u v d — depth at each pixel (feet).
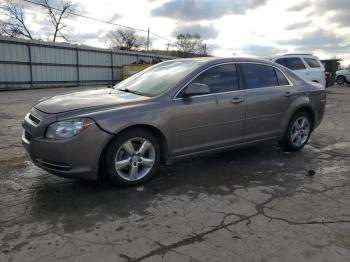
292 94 19.26
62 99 14.69
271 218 11.59
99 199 12.95
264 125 18.20
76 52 95.50
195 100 15.34
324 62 97.76
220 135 16.46
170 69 16.87
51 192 13.53
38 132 12.89
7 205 12.30
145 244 9.86
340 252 9.60
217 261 9.10
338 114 36.55
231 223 11.20
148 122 13.89
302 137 20.51
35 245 9.73
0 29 141.38
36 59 84.12
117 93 15.84
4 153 18.97
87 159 12.84
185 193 13.70
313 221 11.41
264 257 9.31
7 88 78.28
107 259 9.12
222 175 15.89
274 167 17.22
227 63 17.01
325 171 16.72
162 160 15.16
